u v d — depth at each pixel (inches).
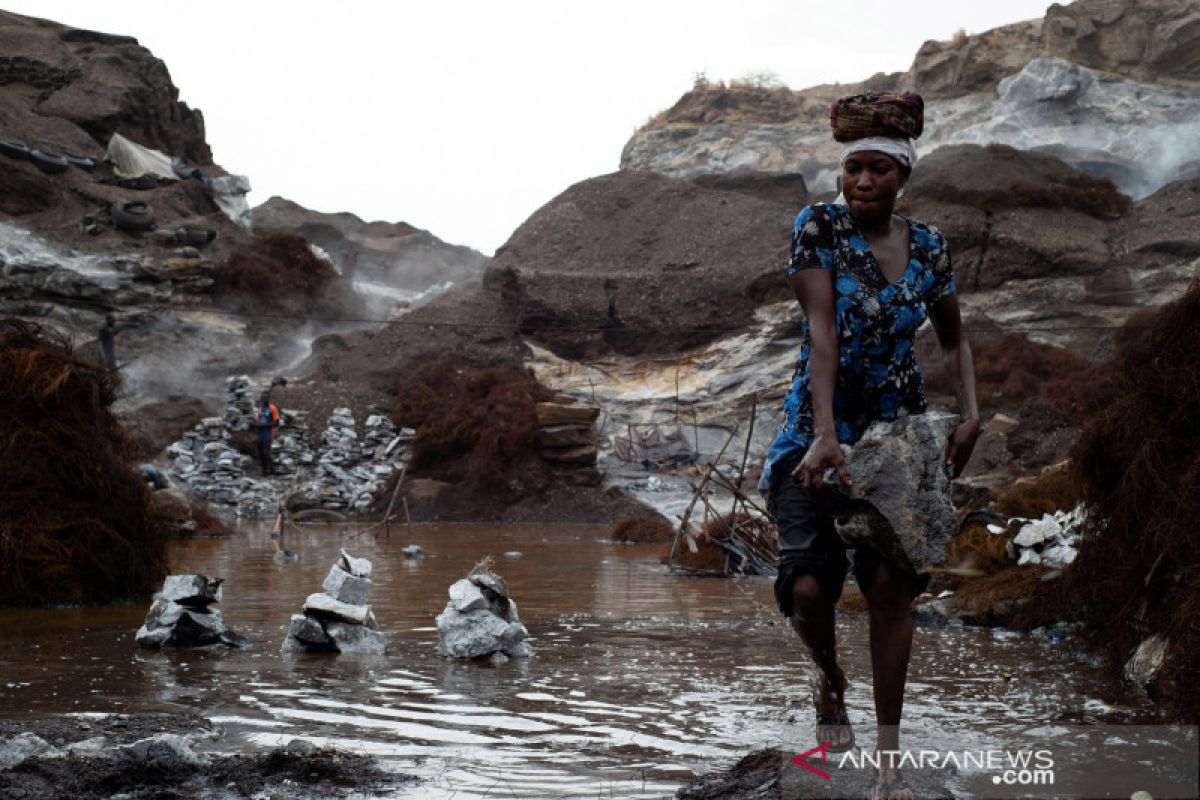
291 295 1581.0
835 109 128.3
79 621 295.7
